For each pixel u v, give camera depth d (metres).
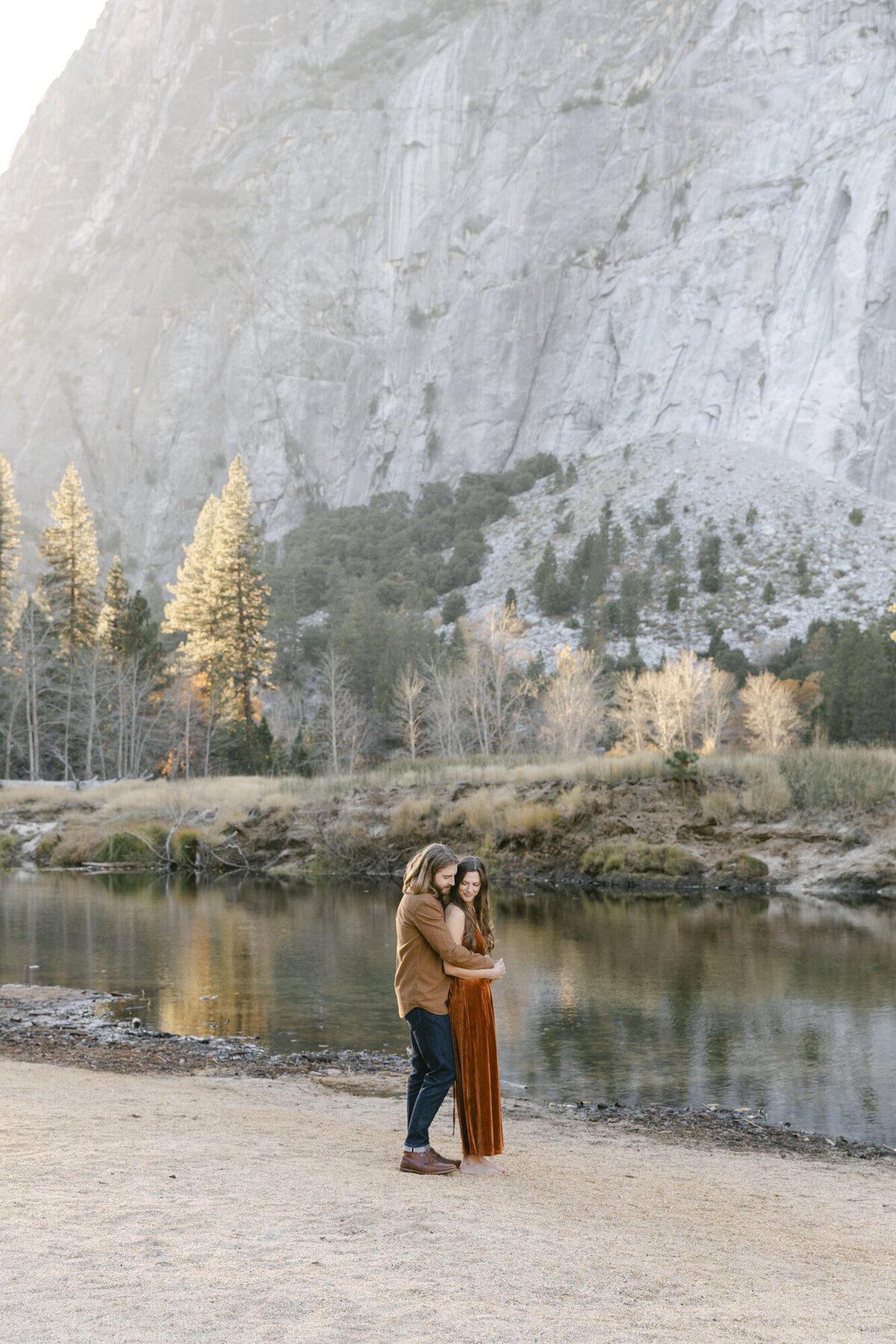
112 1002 14.32
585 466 197.25
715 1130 8.69
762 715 78.81
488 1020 6.03
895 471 175.25
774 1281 4.20
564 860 29.48
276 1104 8.67
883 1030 12.41
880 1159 7.96
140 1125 6.70
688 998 14.20
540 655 113.69
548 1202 5.33
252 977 16.17
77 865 37.03
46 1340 2.83
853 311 192.38
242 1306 3.21
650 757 31.59
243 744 67.69
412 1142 5.83
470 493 194.25
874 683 82.69
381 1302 3.33
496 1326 3.20
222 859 34.97
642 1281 3.92
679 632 133.12
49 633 68.50
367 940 19.84
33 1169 4.97
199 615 77.69
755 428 191.88
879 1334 3.55
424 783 35.16
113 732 64.75
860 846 26.75
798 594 138.50
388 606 158.12
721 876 27.12
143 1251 3.69
